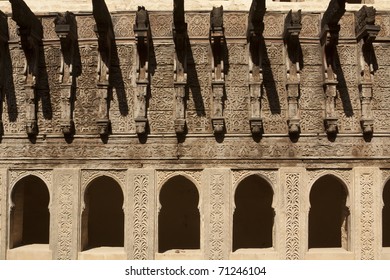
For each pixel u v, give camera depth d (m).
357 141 12.15
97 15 10.83
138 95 12.01
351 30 12.41
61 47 12.02
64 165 12.12
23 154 12.19
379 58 12.37
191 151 12.07
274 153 12.07
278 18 12.40
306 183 12.06
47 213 15.49
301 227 11.96
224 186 12.01
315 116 12.19
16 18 10.73
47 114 12.27
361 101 12.15
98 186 15.55
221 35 11.39
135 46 12.26
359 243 11.95
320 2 12.70
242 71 12.26
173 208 15.39
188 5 12.70
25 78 12.12
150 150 12.08
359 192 12.05
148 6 12.66
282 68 12.30
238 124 12.12
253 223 15.23
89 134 12.16
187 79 12.20
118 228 15.48
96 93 12.24
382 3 13.10
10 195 12.16
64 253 11.99
